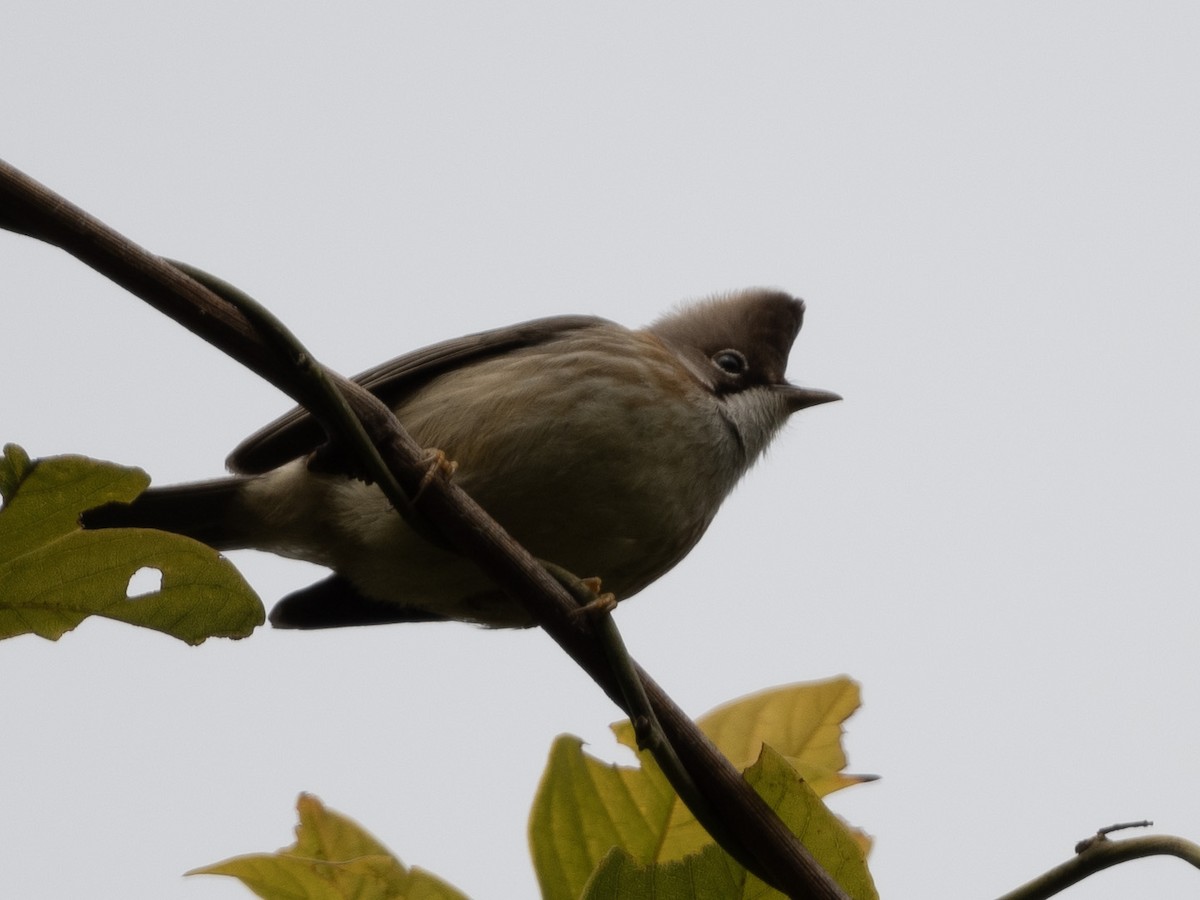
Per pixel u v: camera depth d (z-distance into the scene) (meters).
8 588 4.98
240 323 5.41
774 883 5.39
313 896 5.47
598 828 5.87
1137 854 5.18
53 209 5.02
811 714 6.35
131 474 4.88
